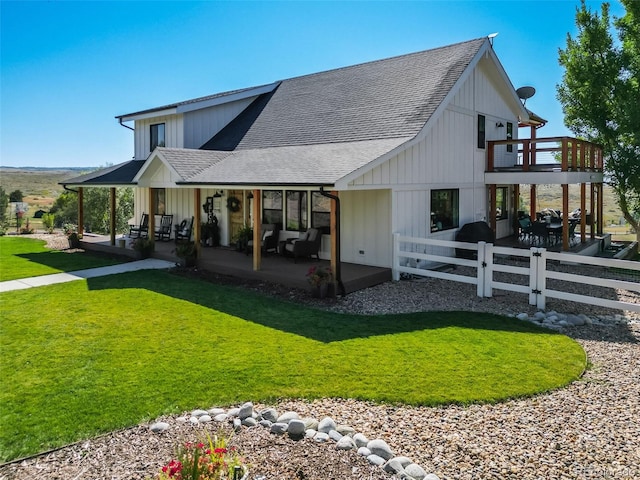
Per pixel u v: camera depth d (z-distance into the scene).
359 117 13.64
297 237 13.75
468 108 14.73
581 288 10.93
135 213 19.94
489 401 5.06
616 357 6.49
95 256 15.42
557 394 5.27
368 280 10.64
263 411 4.69
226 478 3.36
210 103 17.27
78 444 4.22
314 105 15.99
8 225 26.34
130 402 5.01
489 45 14.72
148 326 7.74
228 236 15.87
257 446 4.10
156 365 6.04
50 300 9.52
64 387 5.39
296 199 13.76
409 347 6.72
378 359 6.25
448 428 4.49
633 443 4.23
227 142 16.28
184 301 9.41
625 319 8.38
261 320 8.10
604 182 18.23
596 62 17.22
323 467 3.77
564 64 18.17
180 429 4.44
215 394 5.21
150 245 14.67
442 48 15.41
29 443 4.23
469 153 14.94
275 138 14.90
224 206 15.84
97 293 10.12
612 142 17.78
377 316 8.43
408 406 4.95
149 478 3.60
